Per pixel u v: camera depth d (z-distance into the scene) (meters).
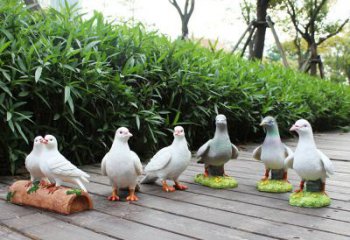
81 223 1.91
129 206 2.24
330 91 7.93
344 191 2.63
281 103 5.80
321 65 11.51
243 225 1.89
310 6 13.38
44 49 3.30
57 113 3.41
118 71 3.85
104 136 3.79
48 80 3.26
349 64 24.38
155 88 4.13
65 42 3.64
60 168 2.13
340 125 8.34
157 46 4.55
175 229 1.83
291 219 1.99
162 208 2.20
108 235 1.75
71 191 2.09
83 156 3.75
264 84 5.73
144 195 2.51
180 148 2.58
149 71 4.13
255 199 2.42
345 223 1.92
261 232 1.79
